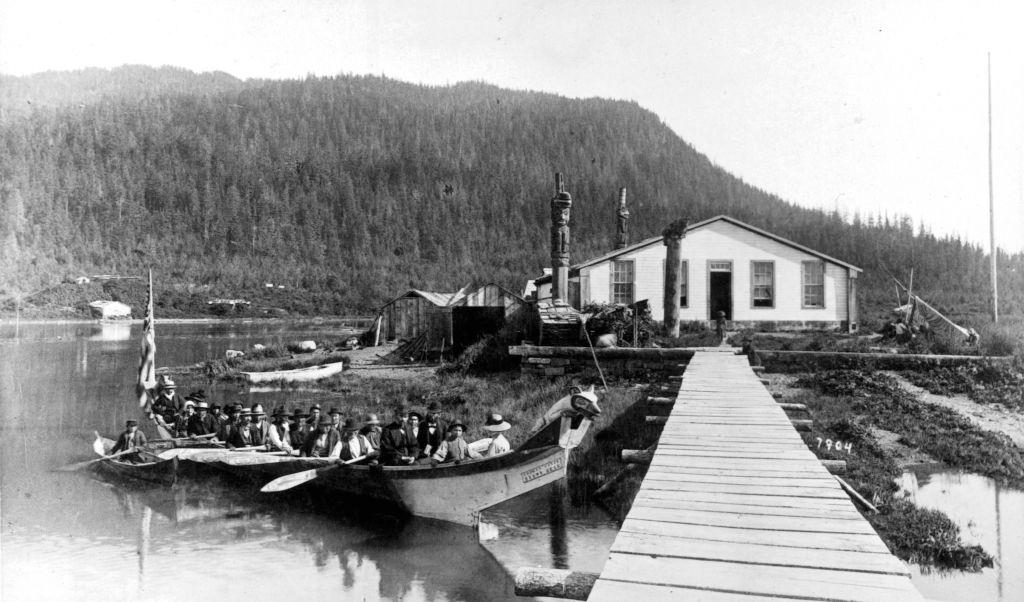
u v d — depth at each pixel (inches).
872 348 895.7
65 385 1117.1
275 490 469.7
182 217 6845.5
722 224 1174.3
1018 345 773.9
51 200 6407.5
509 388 781.3
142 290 4495.6
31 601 319.3
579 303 1195.9
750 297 1168.8
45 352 1726.1
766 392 537.0
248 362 1285.7
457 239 7007.9
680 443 372.5
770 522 246.5
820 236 4239.7
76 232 6003.9
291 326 3383.4
